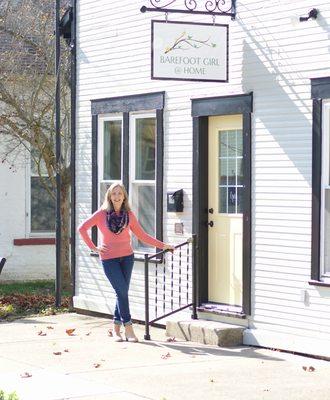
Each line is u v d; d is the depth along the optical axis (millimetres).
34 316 14203
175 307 12523
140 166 13336
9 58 16328
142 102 13094
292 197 10742
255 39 11203
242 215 11539
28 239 18547
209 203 12109
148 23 13070
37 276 18719
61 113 16812
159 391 8695
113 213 11320
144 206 13281
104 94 13961
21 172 18547
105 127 14109
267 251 11055
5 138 17766
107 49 13883
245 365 9992
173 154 12531
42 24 16484
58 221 14898
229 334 11195
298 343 10602
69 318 13906
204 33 11031
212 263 12094
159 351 10867
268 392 8641
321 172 10398
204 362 10172
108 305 13836
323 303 10352
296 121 10695
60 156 15359
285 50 10820
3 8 16531
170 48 10836
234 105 11484
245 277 11305
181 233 12398
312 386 8906
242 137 11531
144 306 13102
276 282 10945
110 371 9656
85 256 14383
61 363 10117
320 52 10414
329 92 10273
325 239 10445
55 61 15305
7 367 9898
